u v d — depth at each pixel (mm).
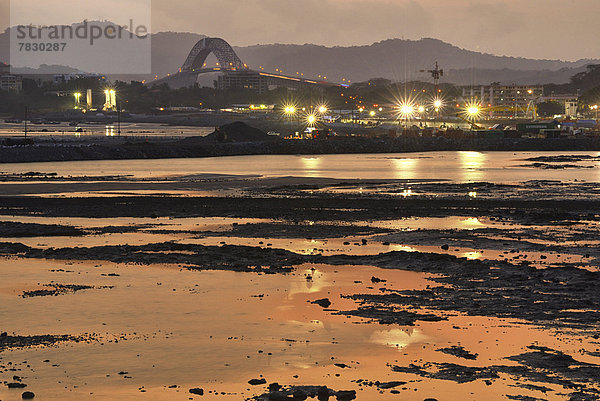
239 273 39656
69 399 21203
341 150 190250
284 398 20984
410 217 63406
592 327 28438
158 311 31516
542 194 84500
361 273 39406
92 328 28750
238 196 82625
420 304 32500
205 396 21375
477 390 21641
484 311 31031
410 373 23281
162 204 73438
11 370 23734
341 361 24609
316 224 58906
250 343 26656
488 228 56469
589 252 45781
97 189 91000
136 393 21672
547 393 21359
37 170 125062
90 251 45969
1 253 45531
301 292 35094
